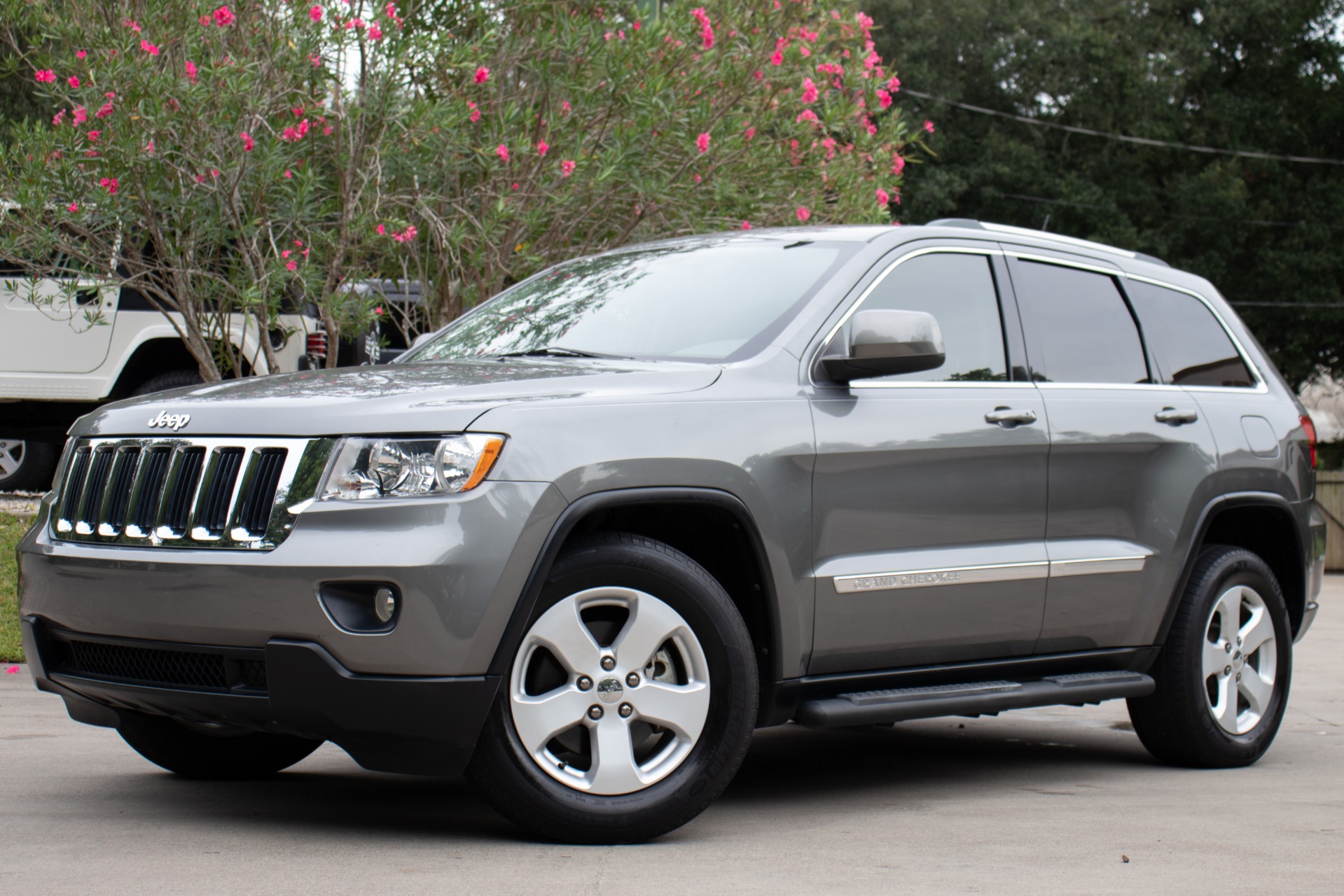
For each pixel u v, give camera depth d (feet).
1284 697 19.66
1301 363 111.75
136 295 37.50
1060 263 18.40
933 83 111.86
